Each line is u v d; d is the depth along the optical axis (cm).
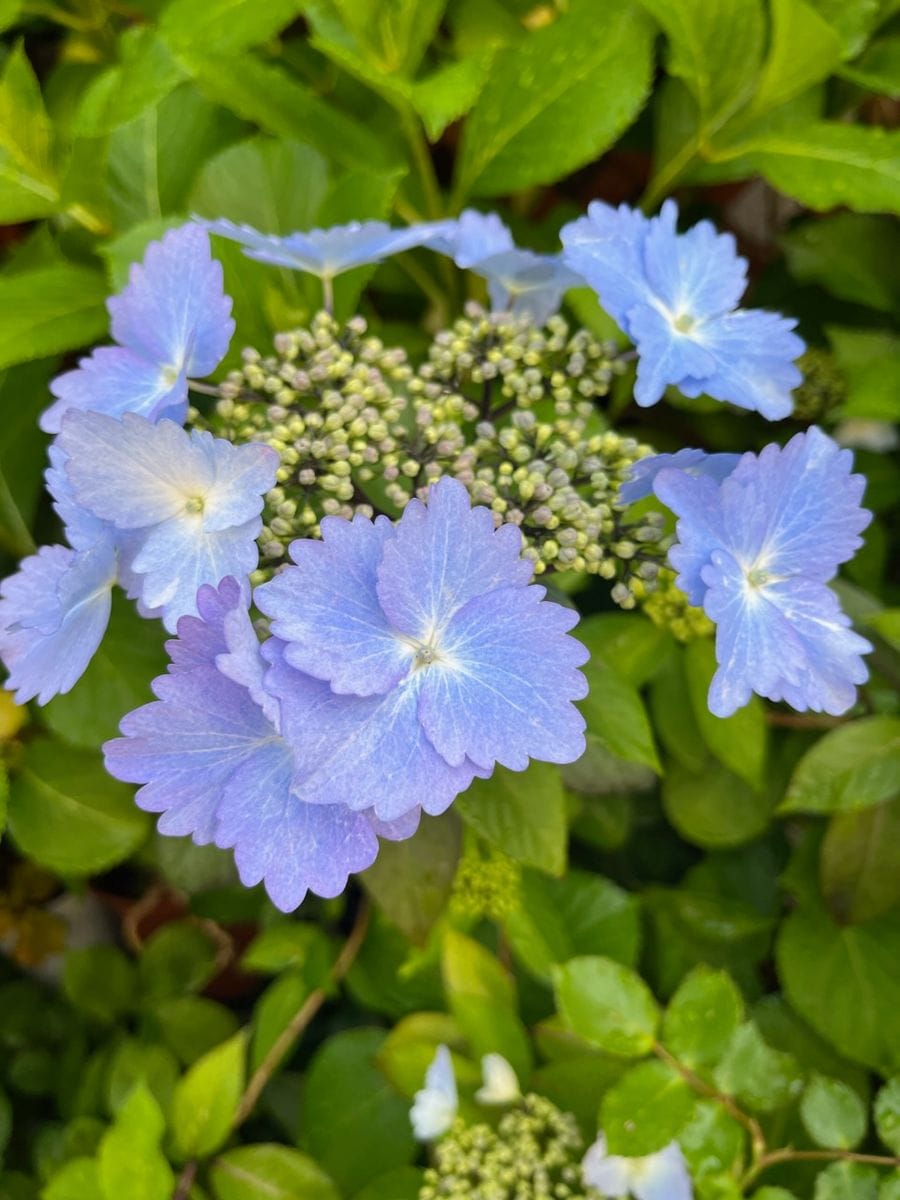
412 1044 27
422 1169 27
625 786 24
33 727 27
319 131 25
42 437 26
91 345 28
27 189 25
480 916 28
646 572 20
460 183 27
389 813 15
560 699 16
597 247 21
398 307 31
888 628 23
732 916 29
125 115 23
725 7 24
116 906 34
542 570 19
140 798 16
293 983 29
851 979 27
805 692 18
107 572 19
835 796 25
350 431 20
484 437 21
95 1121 28
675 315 21
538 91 26
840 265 30
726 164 28
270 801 16
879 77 27
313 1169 26
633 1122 22
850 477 19
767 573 19
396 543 15
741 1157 22
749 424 30
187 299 19
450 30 30
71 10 29
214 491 17
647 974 30
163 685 16
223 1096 26
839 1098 22
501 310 24
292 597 15
